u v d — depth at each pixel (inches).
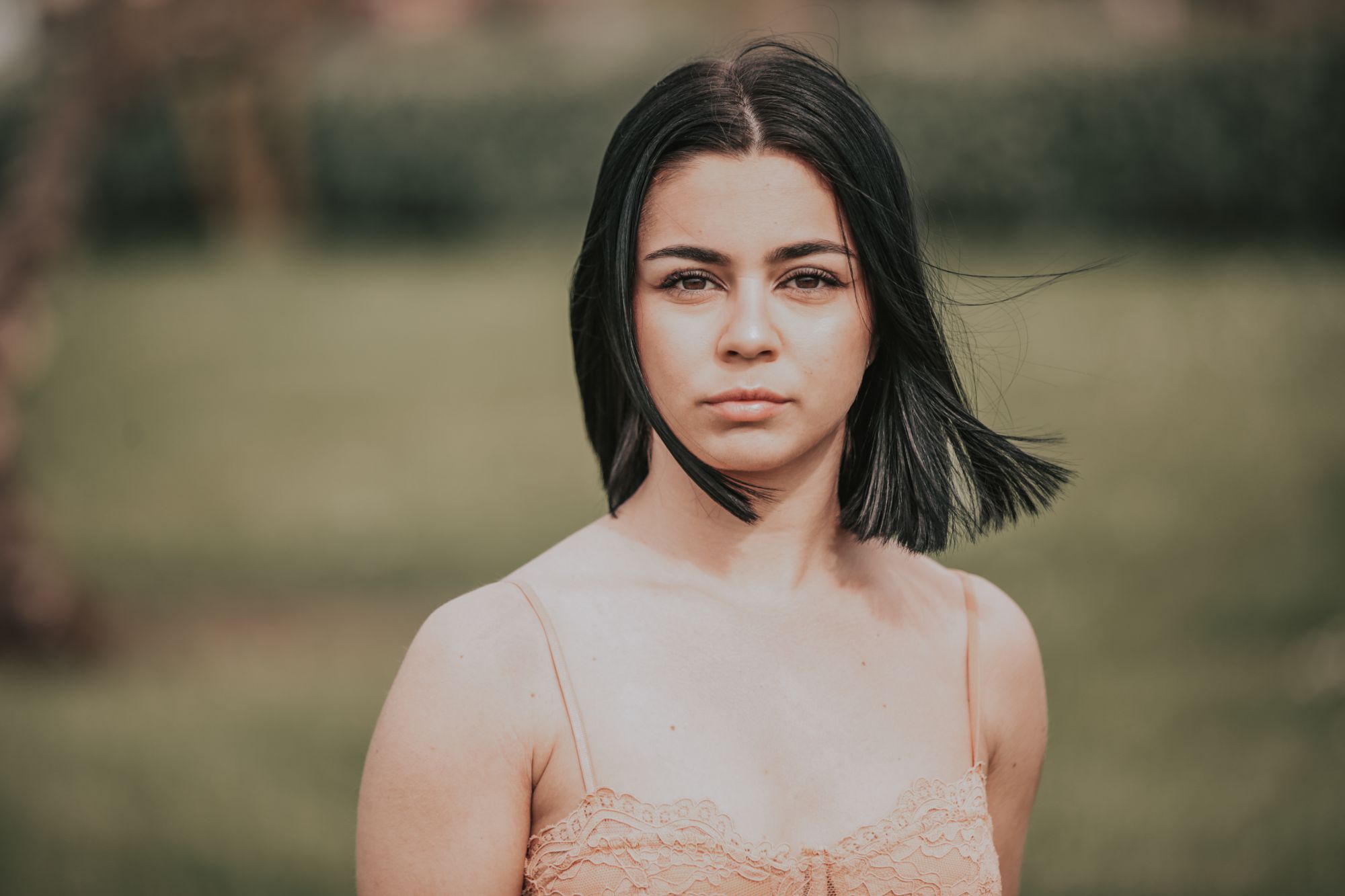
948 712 94.2
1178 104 980.6
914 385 94.2
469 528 484.4
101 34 401.1
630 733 84.8
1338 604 366.9
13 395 389.7
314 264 1119.0
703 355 85.4
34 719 330.3
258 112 1210.0
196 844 262.4
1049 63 1011.3
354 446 602.5
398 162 1264.8
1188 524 429.4
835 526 96.7
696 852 82.8
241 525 498.3
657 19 1295.5
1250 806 263.4
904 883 86.4
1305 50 955.3
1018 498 98.1
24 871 253.4
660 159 85.9
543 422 629.3
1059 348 637.9
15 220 389.1
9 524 378.9
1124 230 1003.9
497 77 1247.5
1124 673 328.5
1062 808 266.2
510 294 942.4
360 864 86.0
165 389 717.3
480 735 83.5
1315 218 962.7
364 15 494.9
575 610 88.0
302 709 329.7
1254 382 577.3
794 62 87.7
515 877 84.9
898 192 89.4
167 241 1268.5
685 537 93.0
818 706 89.6
